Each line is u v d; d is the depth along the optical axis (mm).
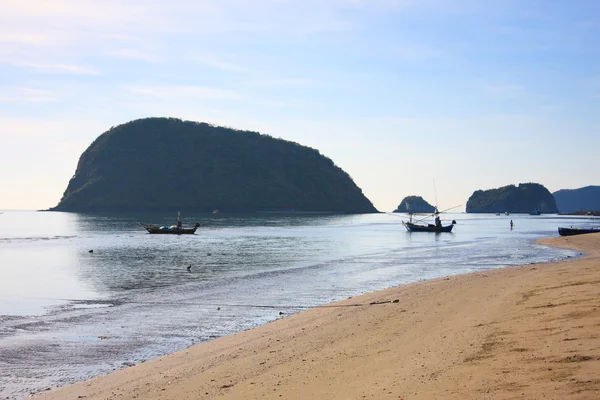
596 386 9938
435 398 10617
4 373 16656
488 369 12164
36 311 26922
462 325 18047
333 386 12570
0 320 24609
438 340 16125
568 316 16797
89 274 43156
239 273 42656
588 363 11469
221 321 24016
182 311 26516
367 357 15102
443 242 82375
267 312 25969
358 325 20359
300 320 22812
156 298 30594
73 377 16234
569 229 89125
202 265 49469
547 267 36906
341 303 26719
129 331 22188
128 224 161625
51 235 107375
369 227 144375
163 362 16969
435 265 47875
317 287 34312
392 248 70125
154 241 87562
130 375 15719
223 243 81438
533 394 10016
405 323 19766
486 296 24328
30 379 16078
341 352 16094
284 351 17047
